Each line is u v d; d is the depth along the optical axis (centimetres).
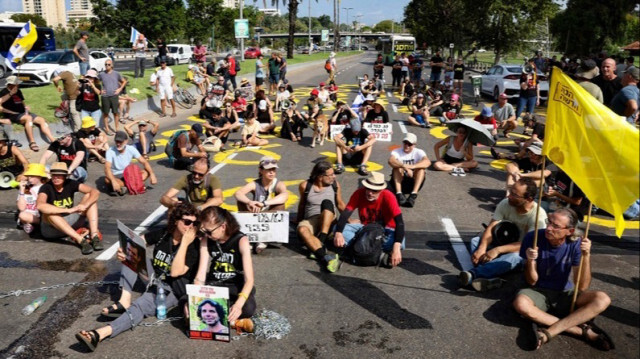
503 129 1403
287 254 598
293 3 4906
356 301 489
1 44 2692
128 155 841
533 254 436
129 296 452
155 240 459
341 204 624
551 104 427
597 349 412
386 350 408
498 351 408
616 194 393
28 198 637
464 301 491
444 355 402
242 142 1238
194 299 411
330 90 2069
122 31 4991
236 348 407
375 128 1205
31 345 409
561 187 715
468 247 627
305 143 1296
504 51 3772
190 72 2361
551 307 442
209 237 436
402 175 802
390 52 4781
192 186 617
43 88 1769
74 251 604
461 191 871
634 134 381
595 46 2878
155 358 393
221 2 6131
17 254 591
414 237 657
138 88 1928
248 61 3875
